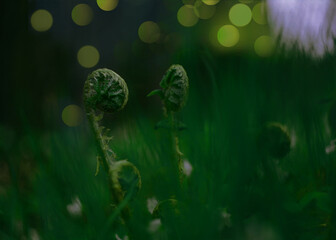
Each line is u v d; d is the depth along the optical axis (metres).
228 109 0.66
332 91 0.67
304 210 0.60
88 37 2.37
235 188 0.58
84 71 2.05
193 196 0.56
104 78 0.56
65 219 0.61
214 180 0.60
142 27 2.15
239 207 0.57
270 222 0.54
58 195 0.63
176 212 0.55
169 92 0.58
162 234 0.55
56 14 2.24
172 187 0.58
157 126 0.59
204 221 0.53
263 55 0.77
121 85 0.56
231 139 0.61
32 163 0.76
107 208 0.63
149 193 0.62
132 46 2.02
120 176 0.55
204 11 1.92
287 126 0.69
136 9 2.64
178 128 0.59
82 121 0.68
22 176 0.76
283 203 0.57
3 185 0.75
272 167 0.58
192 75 0.76
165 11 2.54
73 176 0.64
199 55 0.78
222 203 0.58
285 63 0.71
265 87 0.70
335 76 0.70
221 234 0.54
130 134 0.67
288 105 0.69
